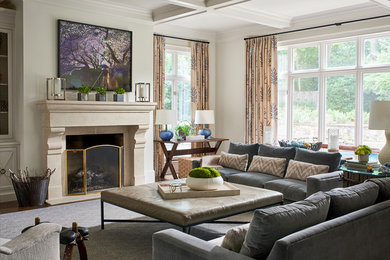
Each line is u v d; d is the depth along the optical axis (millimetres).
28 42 5176
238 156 5695
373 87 6090
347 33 6215
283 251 1874
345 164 4406
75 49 5574
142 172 6254
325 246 2072
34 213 4734
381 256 2572
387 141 4328
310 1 5746
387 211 2586
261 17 6297
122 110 5793
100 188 5898
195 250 2164
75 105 5273
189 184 3850
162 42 7141
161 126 7227
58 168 5367
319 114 6750
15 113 5480
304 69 6953
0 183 5301
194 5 5312
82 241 2990
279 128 7352
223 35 7980
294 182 4680
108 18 5922
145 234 3947
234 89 7855
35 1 5203
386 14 5703
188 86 7898
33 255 2271
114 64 6000
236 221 4051
